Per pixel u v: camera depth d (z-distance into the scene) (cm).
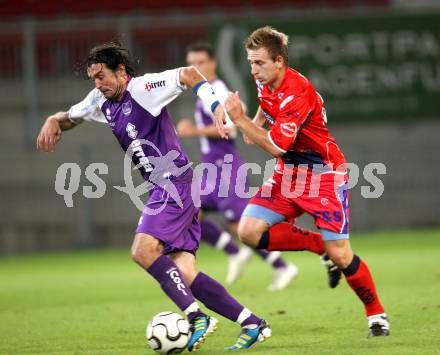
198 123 3338
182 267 1891
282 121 1872
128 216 5475
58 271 4225
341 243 1953
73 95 5625
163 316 1806
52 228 5519
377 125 5672
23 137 5653
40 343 2089
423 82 5428
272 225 2073
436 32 5416
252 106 5209
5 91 5644
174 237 1867
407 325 2091
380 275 3350
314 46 5400
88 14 6278
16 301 3086
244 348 1852
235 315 1855
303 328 2139
